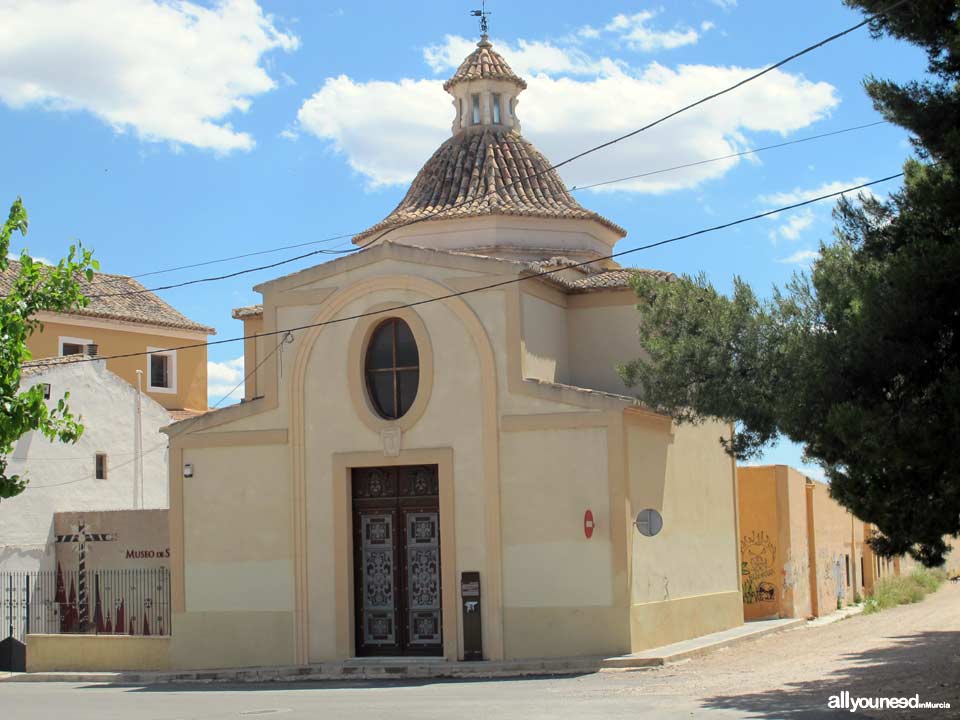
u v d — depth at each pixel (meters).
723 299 18.72
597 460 21.09
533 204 26.84
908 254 14.53
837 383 14.65
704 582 24.77
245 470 23.31
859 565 38.44
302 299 23.30
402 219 26.91
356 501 22.89
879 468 14.09
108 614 28.20
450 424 22.08
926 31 14.75
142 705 17.72
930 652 20.41
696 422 20.31
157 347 41.38
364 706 16.30
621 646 20.59
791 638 25.17
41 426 16.69
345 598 22.36
